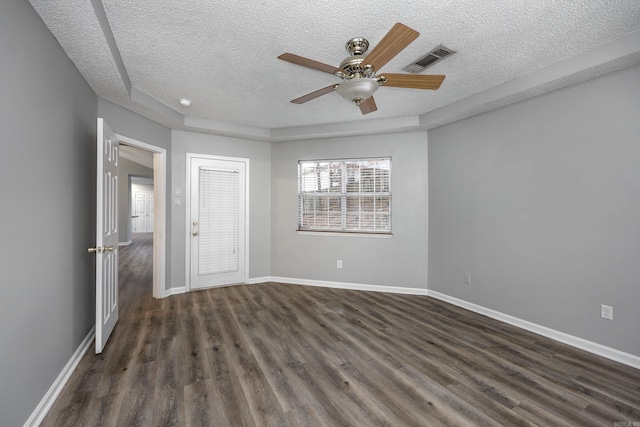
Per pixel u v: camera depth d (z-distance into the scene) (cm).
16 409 142
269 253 471
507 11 181
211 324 295
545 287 271
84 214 240
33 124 160
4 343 134
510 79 274
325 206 448
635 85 218
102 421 159
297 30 201
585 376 205
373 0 171
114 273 279
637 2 173
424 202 400
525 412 169
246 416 164
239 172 446
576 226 250
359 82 193
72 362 209
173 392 184
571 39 210
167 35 206
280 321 304
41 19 167
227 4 174
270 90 303
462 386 193
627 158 221
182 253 405
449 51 226
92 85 254
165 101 332
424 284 402
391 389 189
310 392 185
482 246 328
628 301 221
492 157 317
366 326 293
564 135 258
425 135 401
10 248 139
